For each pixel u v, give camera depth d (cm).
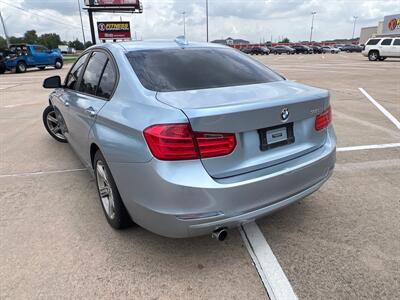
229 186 217
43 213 333
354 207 335
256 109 224
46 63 2516
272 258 262
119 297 225
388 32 4550
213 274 246
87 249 275
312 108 262
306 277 241
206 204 214
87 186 395
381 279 237
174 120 209
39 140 593
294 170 246
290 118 246
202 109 210
